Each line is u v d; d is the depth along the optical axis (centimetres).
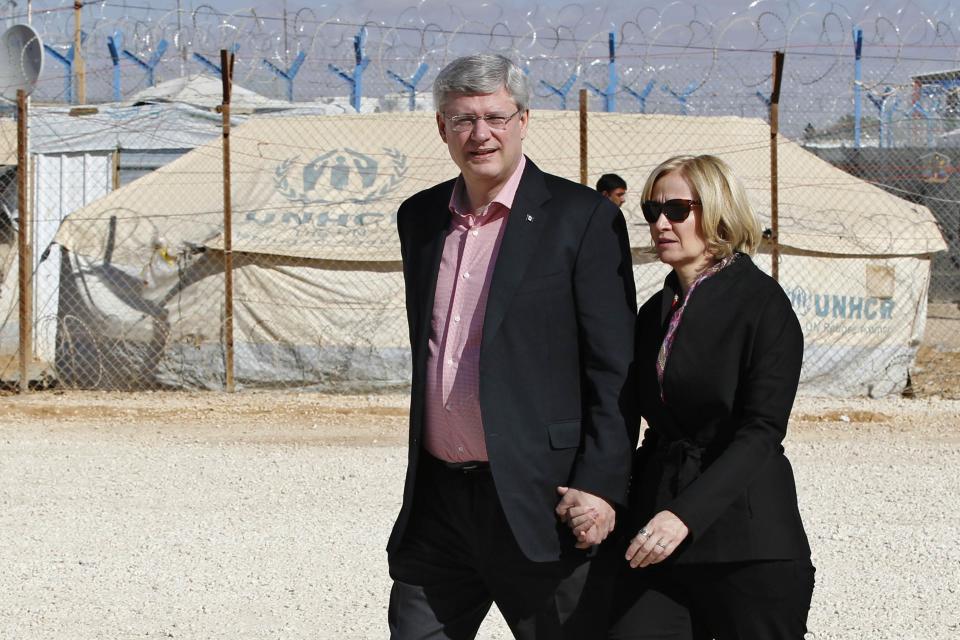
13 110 1722
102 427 1105
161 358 1320
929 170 1830
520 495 345
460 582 373
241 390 1317
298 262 1319
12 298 1494
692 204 346
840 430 1107
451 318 358
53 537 699
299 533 706
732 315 339
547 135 1459
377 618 556
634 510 354
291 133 1453
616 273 351
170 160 1644
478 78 345
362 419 1161
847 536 705
